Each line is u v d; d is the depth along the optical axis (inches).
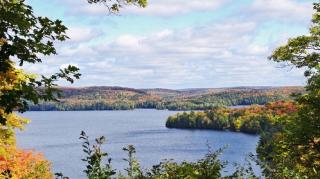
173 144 4677.7
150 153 3905.0
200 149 4180.6
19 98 254.7
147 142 4926.2
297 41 650.2
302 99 619.2
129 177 312.3
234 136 5447.8
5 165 507.8
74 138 5408.5
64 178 279.0
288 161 362.6
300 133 585.3
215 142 4773.6
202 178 296.7
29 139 5418.3
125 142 4923.7
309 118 600.7
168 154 3833.7
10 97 248.1
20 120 438.9
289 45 658.2
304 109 616.4
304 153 574.9
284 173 321.7
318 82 612.7
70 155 3794.3
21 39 250.2
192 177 295.9
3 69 250.8
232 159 3097.9
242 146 4210.1
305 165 542.6
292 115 643.5
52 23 263.4
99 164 257.4
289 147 581.6
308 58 653.9
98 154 260.5
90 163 258.1
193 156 3671.3
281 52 663.1
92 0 382.9
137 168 314.0
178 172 304.5
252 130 5664.4
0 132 426.0
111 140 5187.0
